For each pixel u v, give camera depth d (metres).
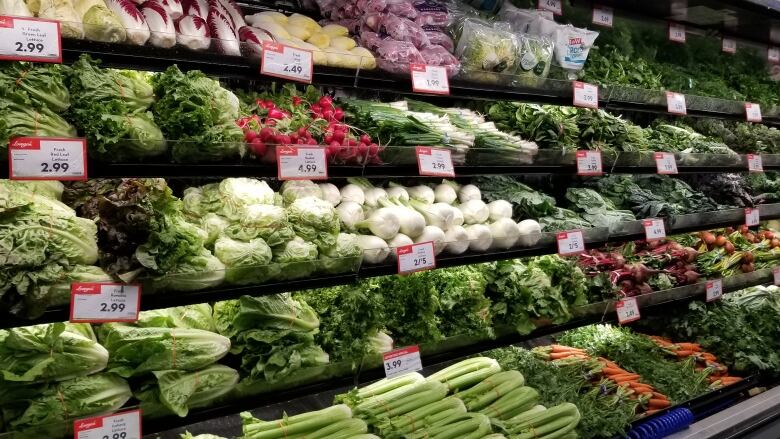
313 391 3.02
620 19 4.84
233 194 2.94
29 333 2.28
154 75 2.66
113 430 2.39
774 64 6.01
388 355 3.20
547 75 3.91
